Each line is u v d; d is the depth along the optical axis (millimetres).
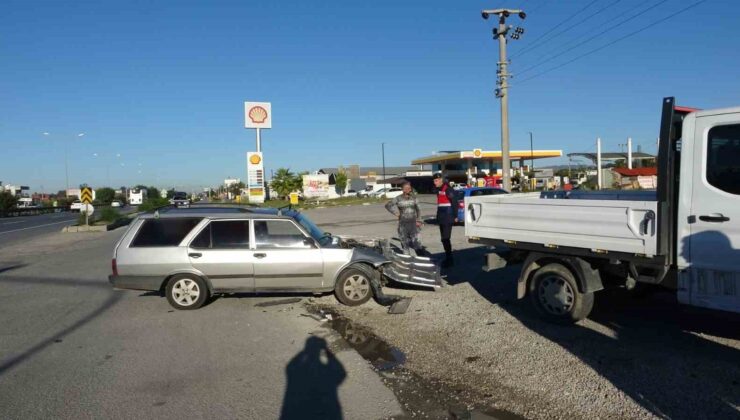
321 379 4910
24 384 4926
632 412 3977
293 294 8570
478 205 7125
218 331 6586
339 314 7281
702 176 5016
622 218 5395
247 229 7766
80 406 4414
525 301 7008
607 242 5551
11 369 5344
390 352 5609
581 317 6043
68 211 77438
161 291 8398
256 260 7625
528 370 4871
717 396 4168
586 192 8016
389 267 8062
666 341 5496
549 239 6152
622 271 5750
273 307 7785
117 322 7129
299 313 7410
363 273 7750
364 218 27109
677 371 4680
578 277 5965
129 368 5305
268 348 5867
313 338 6203
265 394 4594
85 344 6152
